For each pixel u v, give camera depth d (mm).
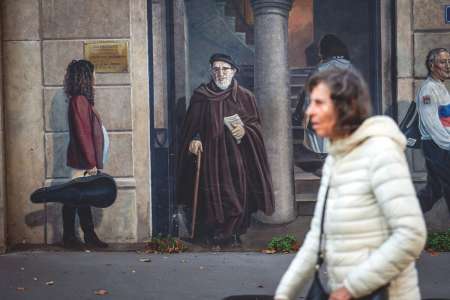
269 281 7191
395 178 2652
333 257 2838
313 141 9070
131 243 9070
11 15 8977
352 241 2768
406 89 8984
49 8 8984
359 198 2758
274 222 9070
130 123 9039
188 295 6559
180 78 9055
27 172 9070
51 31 9000
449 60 8875
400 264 2627
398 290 2791
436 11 8914
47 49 9008
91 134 9039
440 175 8922
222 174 9070
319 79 2863
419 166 8969
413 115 8977
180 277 7398
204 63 9086
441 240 8672
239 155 9070
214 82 9070
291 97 9117
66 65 9016
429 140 8938
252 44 9086
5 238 8945
